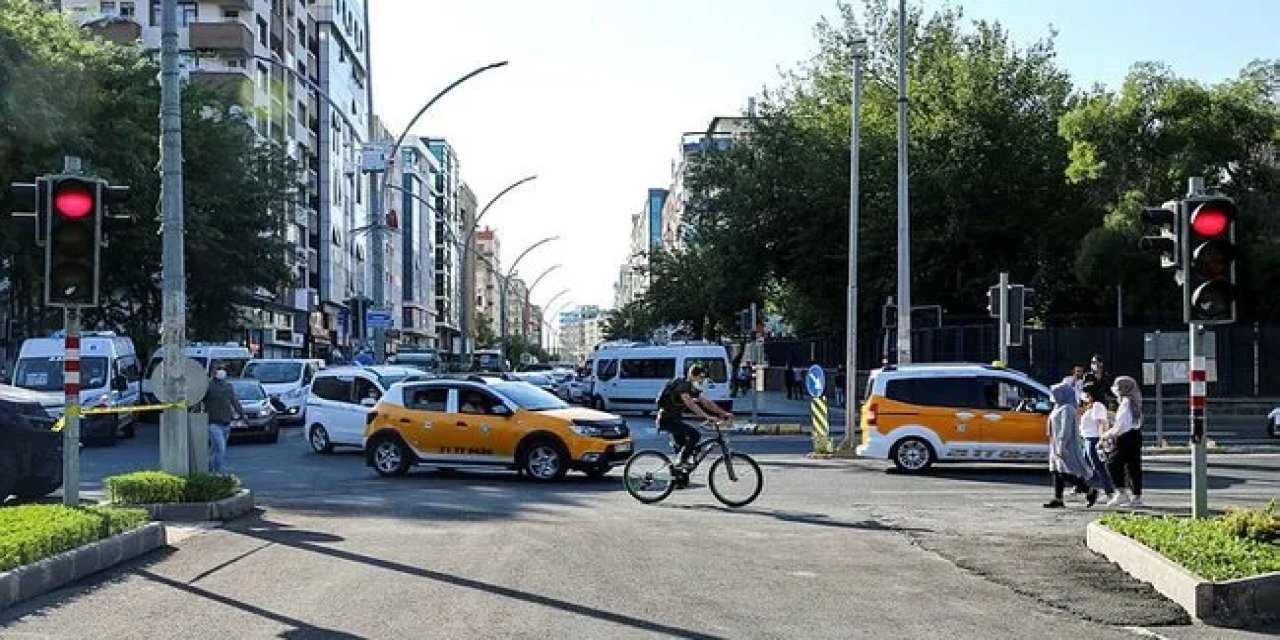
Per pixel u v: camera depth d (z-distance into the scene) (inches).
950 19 1846.7
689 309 2669.8
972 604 362.9
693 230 2556.6
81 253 447.8
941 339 1596.9
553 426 759.1
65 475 462.6
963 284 1770.4
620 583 389.7
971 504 645.3
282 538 484.7
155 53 1700.3
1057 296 1795.0
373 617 333.1
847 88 1855.3
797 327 2518.5
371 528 521.7
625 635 315.3
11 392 607.8
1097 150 1521.9
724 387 1608.0
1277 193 1507.1
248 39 2409.0
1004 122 1724.9
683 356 1626.5
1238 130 1489.9
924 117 1759.4
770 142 1815.9
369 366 1093.1
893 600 367.9
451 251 5831.7
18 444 589.3
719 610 349.1
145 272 1588.3
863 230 1710.1
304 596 362.3
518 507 617.9
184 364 576.1
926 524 558.3
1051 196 1742.1
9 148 1205.7
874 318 1852.9
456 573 404.5
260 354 2568.9
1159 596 374.6
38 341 1176.8
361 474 823.7
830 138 1774.1
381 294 1441.9
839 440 1103.6
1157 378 1002.7
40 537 372.8
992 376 822.5
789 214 1769.2
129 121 1386.6
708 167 1895.9
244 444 1143.0
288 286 1990.7
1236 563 366.0
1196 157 1457.9
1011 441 808.9
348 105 3462.1
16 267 1398.9
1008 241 1756.9
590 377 1715.1
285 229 2071.9
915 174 1715.1
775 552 462.6
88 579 386.0
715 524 552.1
